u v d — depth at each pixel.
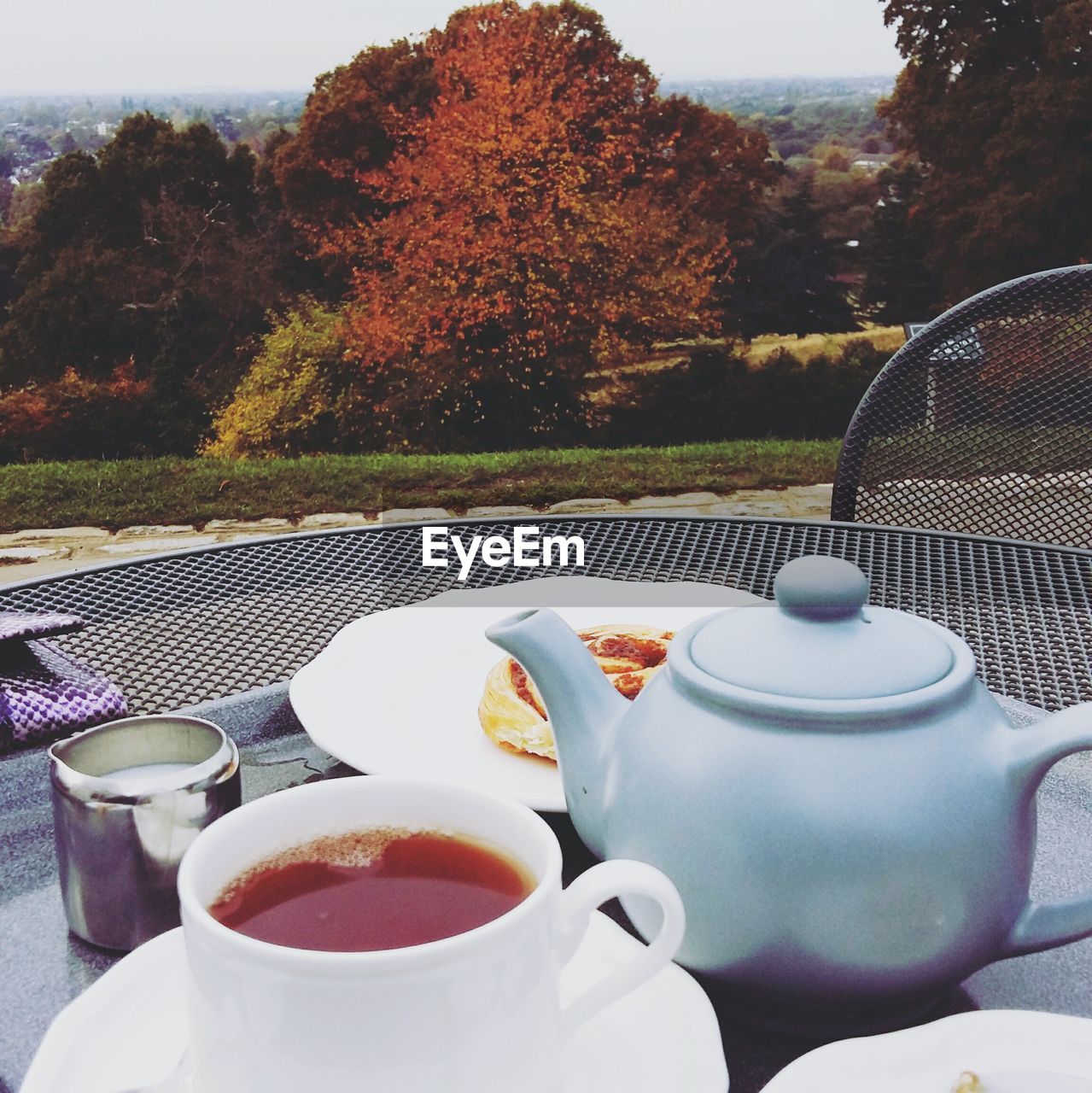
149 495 6.51
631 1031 0.36
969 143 7.99
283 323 7.91
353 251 7.98
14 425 7.81
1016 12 7.82
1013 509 1.29
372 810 0.35
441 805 0.35
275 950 0.28
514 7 7.89
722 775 0.37
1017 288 1.24
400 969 0.27
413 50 7.93
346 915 0.31
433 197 7.88
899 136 8.08
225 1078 0.29
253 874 0.33
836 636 0.39
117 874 0.41
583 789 0.42
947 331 1.26
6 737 0.58
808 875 0.36
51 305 7.80
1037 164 7.86
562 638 0.44
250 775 0.56
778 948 0.36
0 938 0.43
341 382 7.93
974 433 1.28
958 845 0.36
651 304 8.05
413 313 7.87
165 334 7.85
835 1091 0.33
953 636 0.41
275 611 0.80
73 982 0.41
